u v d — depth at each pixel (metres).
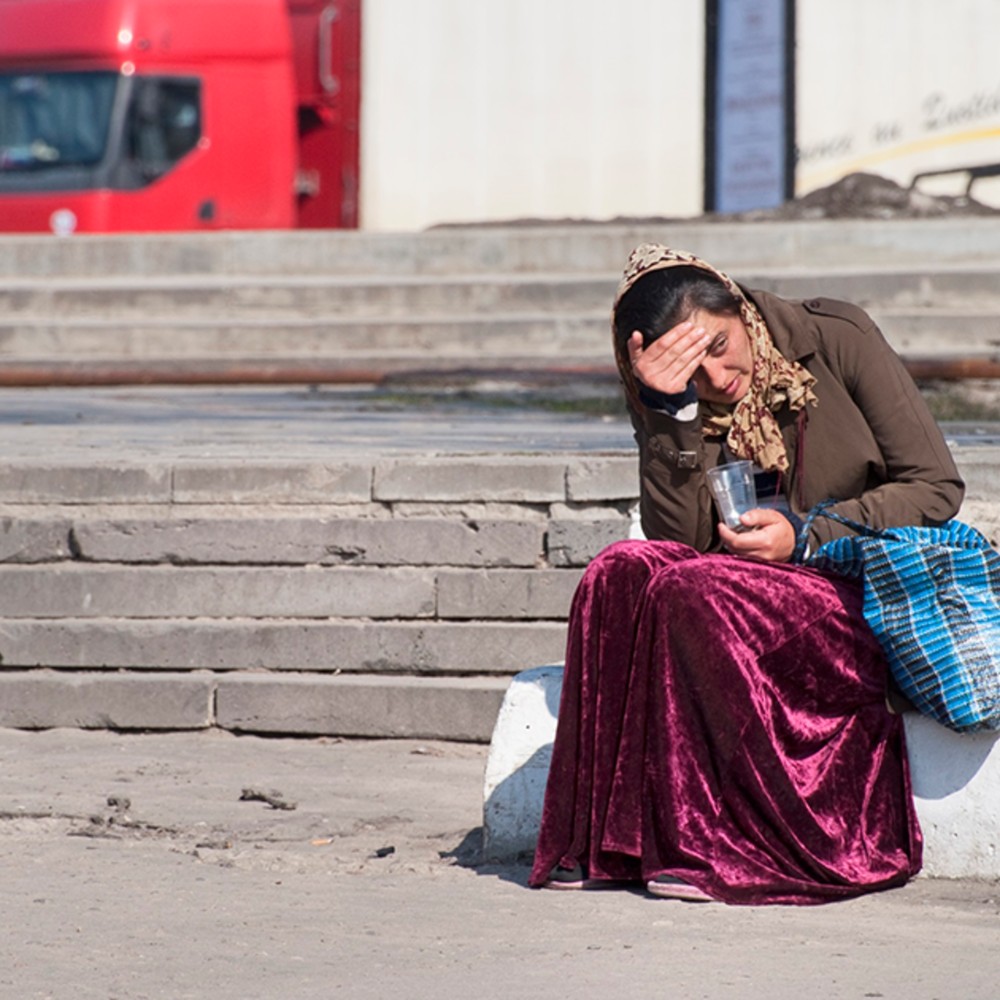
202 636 23.34
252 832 17.56
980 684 14.93
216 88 67.50
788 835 14.65
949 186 68.12
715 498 15.08
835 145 68.38
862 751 15.32
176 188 66.81
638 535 19.88
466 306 54.69
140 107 66.38
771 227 56.31
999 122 67.56
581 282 54.12
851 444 15.34
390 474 24.28
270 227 68.56
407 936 13.66
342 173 71.31
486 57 70.50
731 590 14.66
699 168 69.69
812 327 15.32
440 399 42.75
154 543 24.30
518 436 31.41
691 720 14.69
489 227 63.38
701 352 14.70
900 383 15.32
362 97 71.06
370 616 23.41
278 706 22.48
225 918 14.21
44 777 20.11
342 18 70.88
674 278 14.80
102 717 22.92
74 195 65.81
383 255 57.91
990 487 22.97
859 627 15.15
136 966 12.84
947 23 67.81
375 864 16.17
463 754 21.55
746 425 15.20
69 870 15.88
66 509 24.95
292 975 12.61
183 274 58.19
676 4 69.38
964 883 15.30
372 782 19.94
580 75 70.00
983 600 15.18
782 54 68.06
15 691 23.14
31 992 12.20
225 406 41.00
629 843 14.78
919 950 13.23
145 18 66.88
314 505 24.47
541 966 12.82
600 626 15.00
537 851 15.27
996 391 44.19
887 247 55.75
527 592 23.03
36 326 53.41
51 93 66.88
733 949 13.25
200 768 20.70
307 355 52.06
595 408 39.88
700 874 14.59
